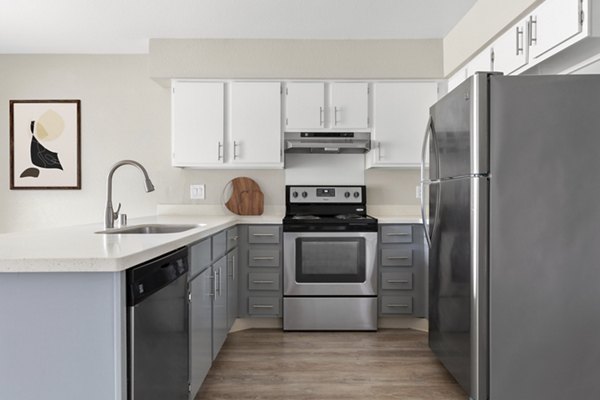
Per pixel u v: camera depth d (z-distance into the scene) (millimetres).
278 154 3451
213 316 2383
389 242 3355
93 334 1173
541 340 1946
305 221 3309
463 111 2072
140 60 3756
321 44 3438
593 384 1938
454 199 2213
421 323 3439
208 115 3436
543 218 1935
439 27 3242
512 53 2467
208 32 3285
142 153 3764
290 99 3463
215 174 3773
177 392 1643
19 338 1171
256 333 3307
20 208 3752
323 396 2244
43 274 1170
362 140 3459
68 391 1174
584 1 1859
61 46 3562
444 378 2479
